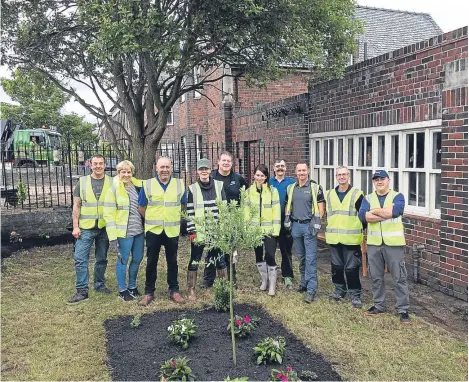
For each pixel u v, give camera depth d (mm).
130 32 6270
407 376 3980
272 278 6137
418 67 6457
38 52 9336
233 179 6516
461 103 5648
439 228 6254
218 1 6676
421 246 6512
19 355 4449
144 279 6973
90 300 6012
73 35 9375
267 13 7055
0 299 6023
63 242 9523
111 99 10195
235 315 5324
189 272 6043
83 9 7496
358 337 4766
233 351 4109
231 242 4344
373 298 5781
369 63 7543
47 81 10789
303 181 6113
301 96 9797
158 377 3898
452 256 5918
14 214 8977
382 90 7258
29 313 5539
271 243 6125
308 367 4082
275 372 3771
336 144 8750
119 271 6039
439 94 6086
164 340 4641
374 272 5383
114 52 6652
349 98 8164
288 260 6582
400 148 6992
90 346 4613
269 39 7262
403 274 5160
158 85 9461
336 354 4371
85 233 6109
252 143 12969
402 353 4406
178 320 4938
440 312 5445
